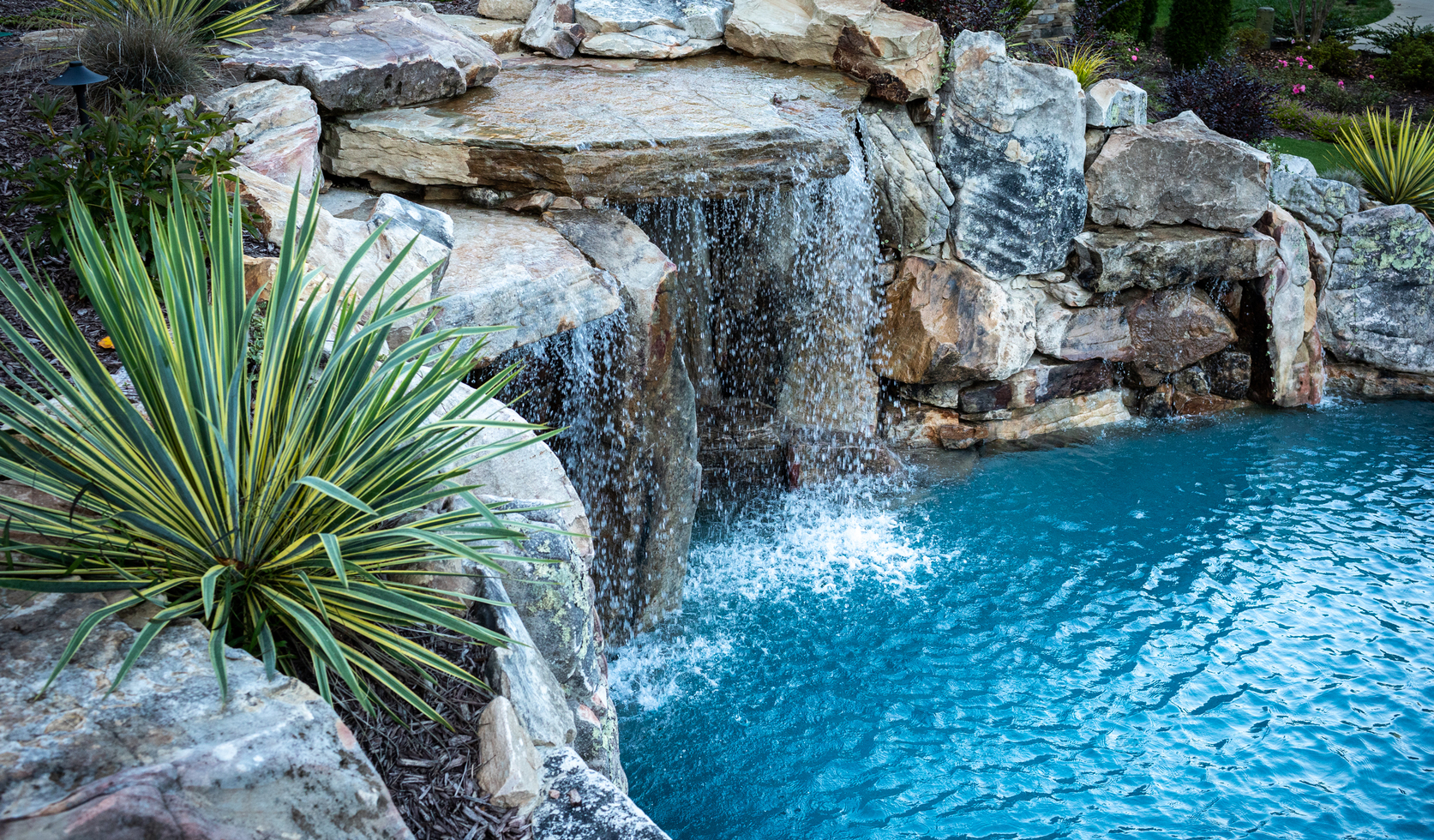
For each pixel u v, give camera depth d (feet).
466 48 26.71
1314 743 19.88
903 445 34.12
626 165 23.38
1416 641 23.20
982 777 19.21
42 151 19.16
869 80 29.27
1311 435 35.42
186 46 22.03
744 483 31.40
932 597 25.57
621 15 30.99
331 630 10.68
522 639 12.05
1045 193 32.35
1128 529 28.89
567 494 15.43
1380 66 65.26
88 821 7.00
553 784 10.80
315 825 8.27
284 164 20.43
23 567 9.29
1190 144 33.60
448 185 23.71
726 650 23.43
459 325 18.33
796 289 30.48
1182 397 37.50
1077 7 53.52
